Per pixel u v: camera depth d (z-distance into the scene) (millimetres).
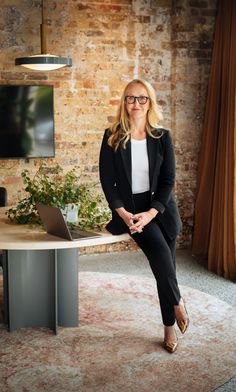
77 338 3740
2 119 5438
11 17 5465
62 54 5668
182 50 5969
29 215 3908
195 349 3590
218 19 5680
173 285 3430
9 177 5621
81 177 5871
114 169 3572
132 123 3535
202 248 5984
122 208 3488
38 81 5617
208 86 5859
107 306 4375
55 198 3586
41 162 5719
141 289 4816
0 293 4727
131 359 3436
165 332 3574
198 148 6152
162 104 6062
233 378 3221
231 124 5266
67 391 3049
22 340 3709
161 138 3562
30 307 3906
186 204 6199
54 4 5582
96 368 3316
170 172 3561
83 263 5715
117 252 6145
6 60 5496
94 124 5859
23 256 3828
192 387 3107
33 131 5551
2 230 3693
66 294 3891
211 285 5094
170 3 5961
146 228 3486
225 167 5391
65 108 5742
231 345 3666
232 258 5258
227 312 4285
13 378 3191
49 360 3418
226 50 5484
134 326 3959
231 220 5270
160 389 3084
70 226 3635
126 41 5863
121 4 5797
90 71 5781
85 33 5719
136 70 5934
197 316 4188
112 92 5887
